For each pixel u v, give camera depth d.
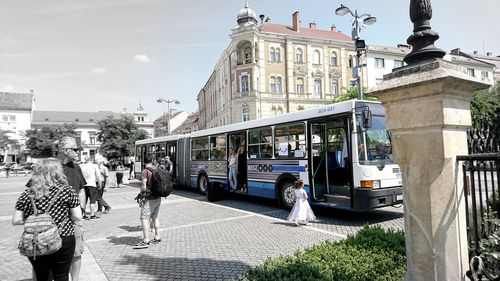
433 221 2.80
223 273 5.26
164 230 8.48
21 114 71.44
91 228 9.01
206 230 8.32
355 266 3.70
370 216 9.64
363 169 8.32
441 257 2.77
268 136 11.49
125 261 6.02
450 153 2.76
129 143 47.66
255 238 7.37
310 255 4.08
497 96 22.69
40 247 3.39
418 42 2.99
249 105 42.84
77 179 5.69
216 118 57.47
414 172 2.94
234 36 43.16
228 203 12.91
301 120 10.12
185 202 13.52
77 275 4.48
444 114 2.69
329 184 9.95
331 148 10.01
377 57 49.72
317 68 46.78
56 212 3.59
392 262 3.80
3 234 8.68
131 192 18.05
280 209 11.11
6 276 5.53
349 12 15.53
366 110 8.38
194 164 16.41
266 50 43.88
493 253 2.69
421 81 2.73
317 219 9.42
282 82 44.56
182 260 5.98
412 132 2.95
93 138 77.00
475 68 54.84
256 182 11.98
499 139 9.89
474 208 2.83
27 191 3.62
